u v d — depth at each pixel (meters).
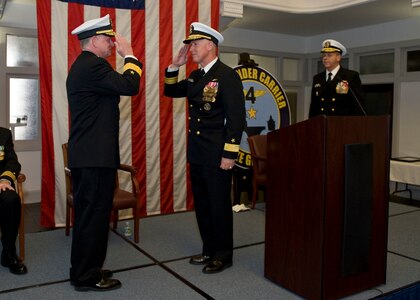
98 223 2.66
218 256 3.06
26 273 2.99
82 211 2.65
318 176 2.42
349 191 2.47
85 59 2.61
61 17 4.11
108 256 3.35
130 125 4.50
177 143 4.77
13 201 2.96
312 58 7.84
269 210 2.85
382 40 6.71
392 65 6.80
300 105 8.04
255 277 2.94
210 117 2.93
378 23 6.70
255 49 7.27
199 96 2.95
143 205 4.64
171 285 2.80
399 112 6.64
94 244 2.67
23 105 5.54
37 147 5.58
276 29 7.16
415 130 6.46
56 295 2.64
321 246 2.42
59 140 4.20
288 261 2.69
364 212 2.57
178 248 3.56
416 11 5.88
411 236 3.95
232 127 2.83
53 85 4.13
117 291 2.71
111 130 2.65
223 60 7.10
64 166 3.91
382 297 2.61
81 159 2.58
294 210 2.62
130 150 4.53
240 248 3.57
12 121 5.48
